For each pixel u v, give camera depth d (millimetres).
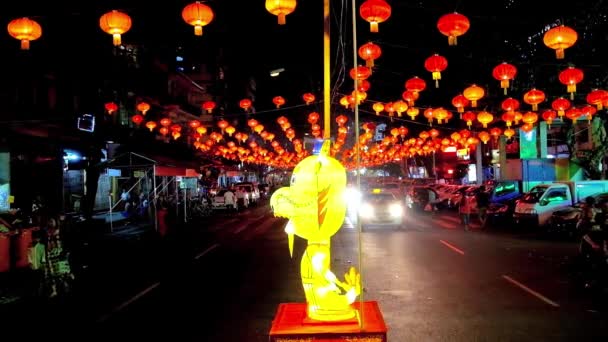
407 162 59750
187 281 11477
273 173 92688
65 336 7488
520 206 21359
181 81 44656
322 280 4516
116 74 28016
